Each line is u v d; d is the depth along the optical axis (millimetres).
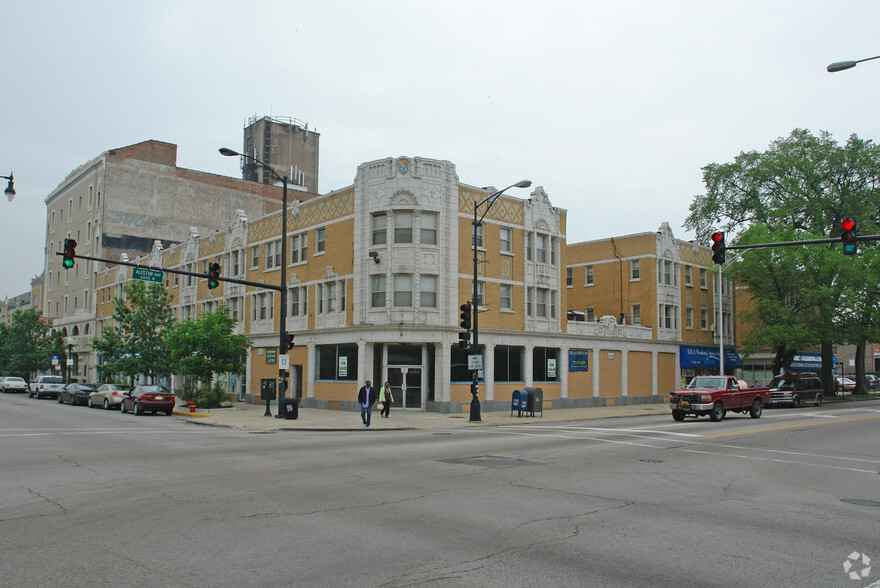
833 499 11211
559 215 41719
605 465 14789
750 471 14305
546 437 21531
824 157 51312
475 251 29875
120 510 9523
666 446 18906
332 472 13281
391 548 7578
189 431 23859
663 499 10844
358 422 28328
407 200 34562
